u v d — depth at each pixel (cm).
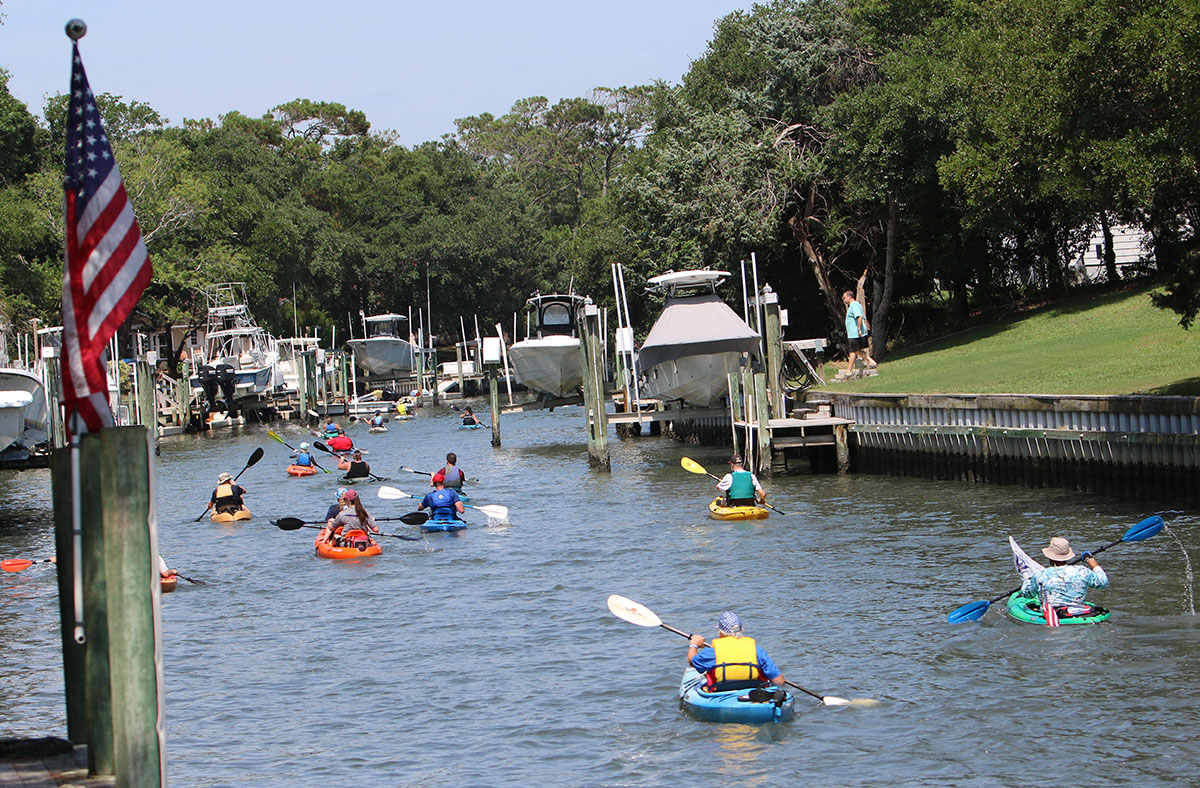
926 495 3203
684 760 1405
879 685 1634
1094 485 2883
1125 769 1308
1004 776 1310
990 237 5212
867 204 5538
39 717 1625
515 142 15112
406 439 6334
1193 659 1647
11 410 3266
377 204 11962
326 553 2788
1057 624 1847
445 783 1364
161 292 8650
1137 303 4634
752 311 5503
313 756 1462
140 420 6800
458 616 2150
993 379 3700
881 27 5644
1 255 6712
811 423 3784
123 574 862
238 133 11812
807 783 1320
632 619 1711
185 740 1532
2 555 3033
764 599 2153
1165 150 2558
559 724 1546
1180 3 2402
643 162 7112
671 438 5841
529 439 6088
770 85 5706
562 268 12094
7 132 7812
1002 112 2852
